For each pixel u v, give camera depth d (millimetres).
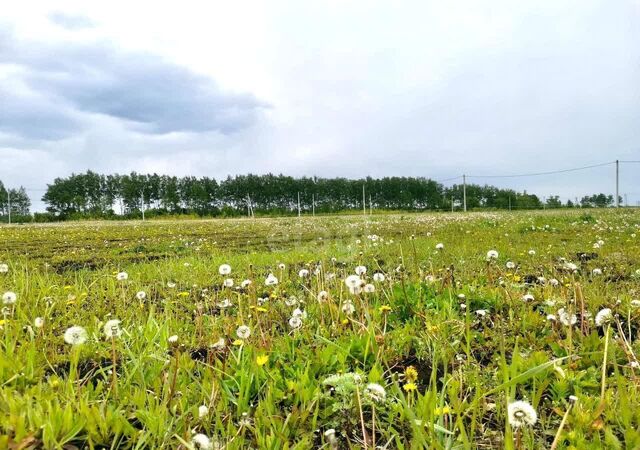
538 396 1818
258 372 2160
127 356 2537
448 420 1818
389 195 81312
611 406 1797
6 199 73500
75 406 1814
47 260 7797
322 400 2006
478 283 4273
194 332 3045
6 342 2457
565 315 2527
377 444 1710
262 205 78688
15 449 1480
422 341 2623
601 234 9523
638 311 3006
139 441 1622
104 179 80562
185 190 76062
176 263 6680
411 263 5844
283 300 3691
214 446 1523
